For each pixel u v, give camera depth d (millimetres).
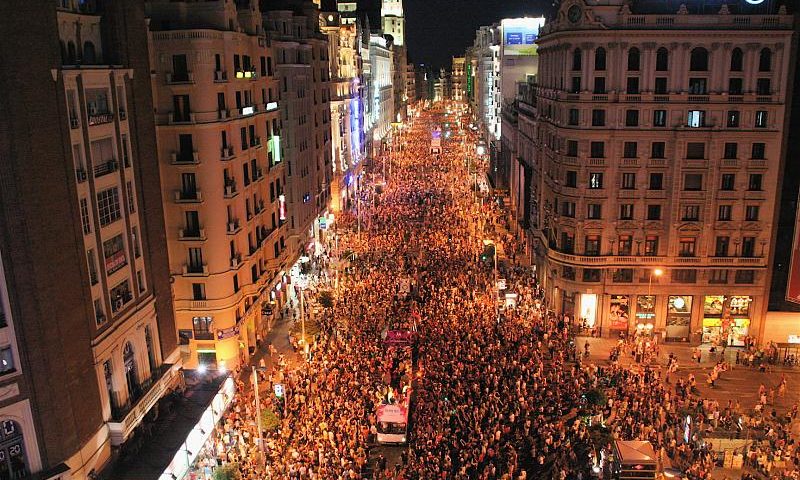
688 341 63188
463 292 69062
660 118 59875
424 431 44344
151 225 44375
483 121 188750
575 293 64125
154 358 44406
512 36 137500
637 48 59031
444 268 77125
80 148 36094
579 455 42438
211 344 55750
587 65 59969
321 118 95812
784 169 57875
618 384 49875
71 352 34406
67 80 34719
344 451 41156
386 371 51969
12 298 31172
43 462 33188
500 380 50156
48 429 33000
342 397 47688
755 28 56844
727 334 61844
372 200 118812
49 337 32562
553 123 66812
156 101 52062
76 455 34344
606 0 58781
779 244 59344
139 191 42719
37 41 31969
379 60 190250
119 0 40406
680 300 62750
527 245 86250
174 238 54094
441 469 39938
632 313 63656
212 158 52719
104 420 37656
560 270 65312
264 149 65562
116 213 40156
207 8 53156
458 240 89688
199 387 46375
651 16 58062
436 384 49438
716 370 52969
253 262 61062
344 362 53031
